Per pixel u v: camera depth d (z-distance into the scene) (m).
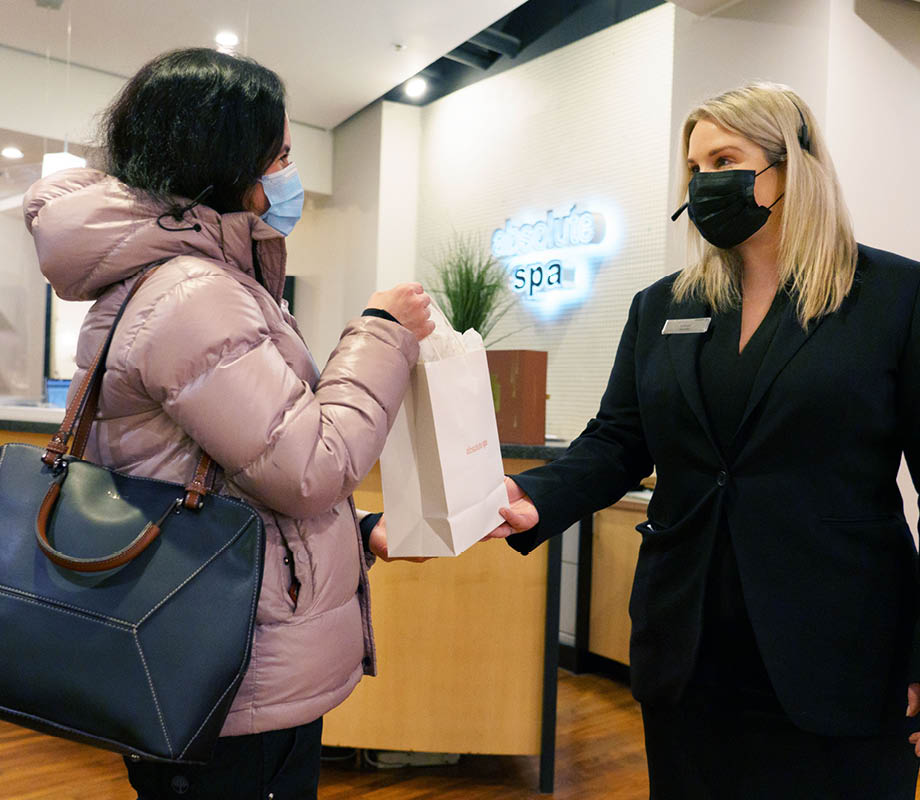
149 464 0.99
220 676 0.88
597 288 4.64
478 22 4.45
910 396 1.11
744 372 1.20
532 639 2.59
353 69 5.15
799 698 1.09
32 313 6.50
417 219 6.11
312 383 1.08
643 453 1.44
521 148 5.20
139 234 0.97
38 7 4.34
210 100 1.01
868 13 2.95
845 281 1.15
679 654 1.21
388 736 2.56
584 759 2.85
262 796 1.03
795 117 1.21
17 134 5.00
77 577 0.89
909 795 1.16
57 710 0.85
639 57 4.41
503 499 1.25
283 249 1.08
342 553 1.07
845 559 1.11
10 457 0.99
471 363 1.17
